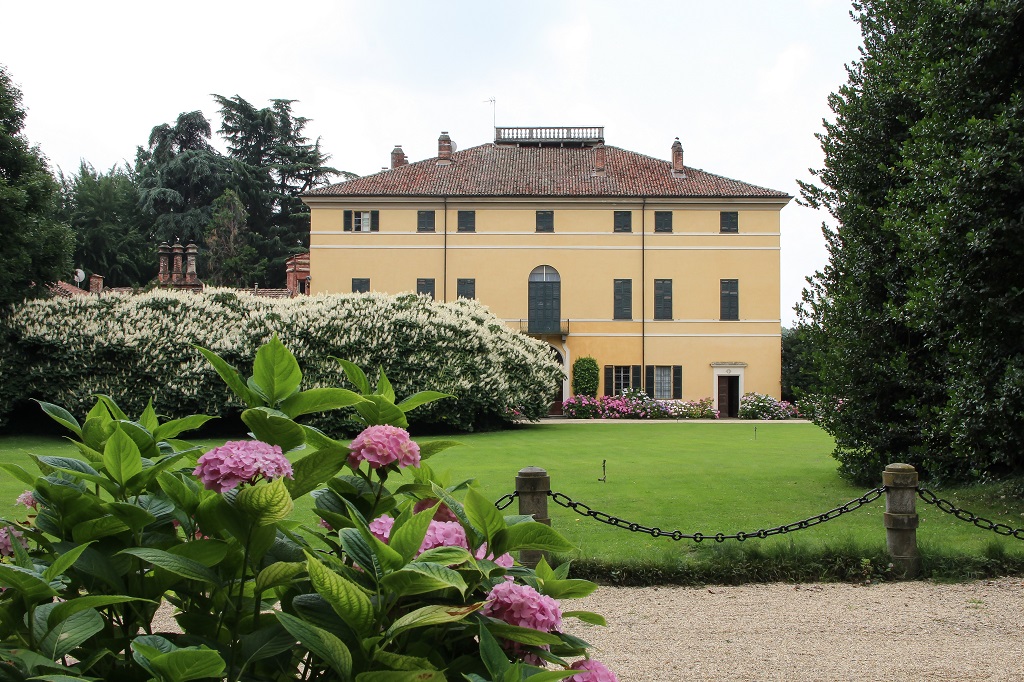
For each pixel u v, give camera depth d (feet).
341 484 8.10
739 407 127.95
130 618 7.47
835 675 15.61
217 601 7.35
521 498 22.18
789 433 79.20
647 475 43.04
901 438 38.27
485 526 7.39
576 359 130.93
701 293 131.13
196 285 131.44
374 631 6.33
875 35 43.78
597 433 79.15
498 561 7.64
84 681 5.32
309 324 73.20
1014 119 29.99
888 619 19.42
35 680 5.57
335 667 5.73
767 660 16.56
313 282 130.00
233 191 174.19
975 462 32.94
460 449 59.62
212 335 70.44
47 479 6.98
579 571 23.09
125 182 186.29
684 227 131.13
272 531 6.82
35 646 6.04
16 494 33.47
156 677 5.64
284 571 6.57
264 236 180.34
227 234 164.86
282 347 7.45
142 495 7.67
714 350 130.93
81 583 7.33
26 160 75.92
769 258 130.72
